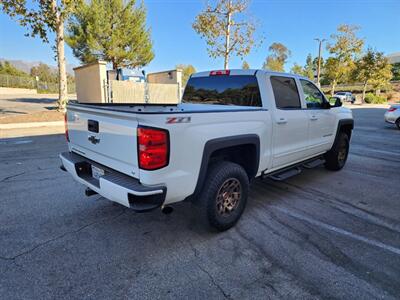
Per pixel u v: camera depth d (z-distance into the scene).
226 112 2.87
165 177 2.38
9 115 12.95
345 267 2.49
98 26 19.19
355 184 4.77
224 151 3.12
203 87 4.30
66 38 19.41
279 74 3.84
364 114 20.06
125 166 2.49
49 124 11.10
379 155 7.10
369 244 2.88
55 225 3.15
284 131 3.75
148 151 2.26
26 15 11.36
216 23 15.64
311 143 4.45
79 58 20.98
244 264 2.52
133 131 2.31
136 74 17.91
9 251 2.64
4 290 2.13
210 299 2.10
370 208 3.78
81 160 3.10
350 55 31.66
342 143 5.48
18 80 42.94
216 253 2.68
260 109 3.34
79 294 2.12
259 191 4.38
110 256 2.60
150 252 2.68
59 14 12.74
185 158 2.50
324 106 4.74
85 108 2.90
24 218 3.30
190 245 2.81
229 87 3.94
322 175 5.28
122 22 20.42
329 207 3.79
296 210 3.68
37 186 4.32
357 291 2.20
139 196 2.27
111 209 3.57
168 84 16.44
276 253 2.69
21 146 7.18
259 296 2.13
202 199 2.84
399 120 12.02
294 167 4.29
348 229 3.19
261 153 3.37
